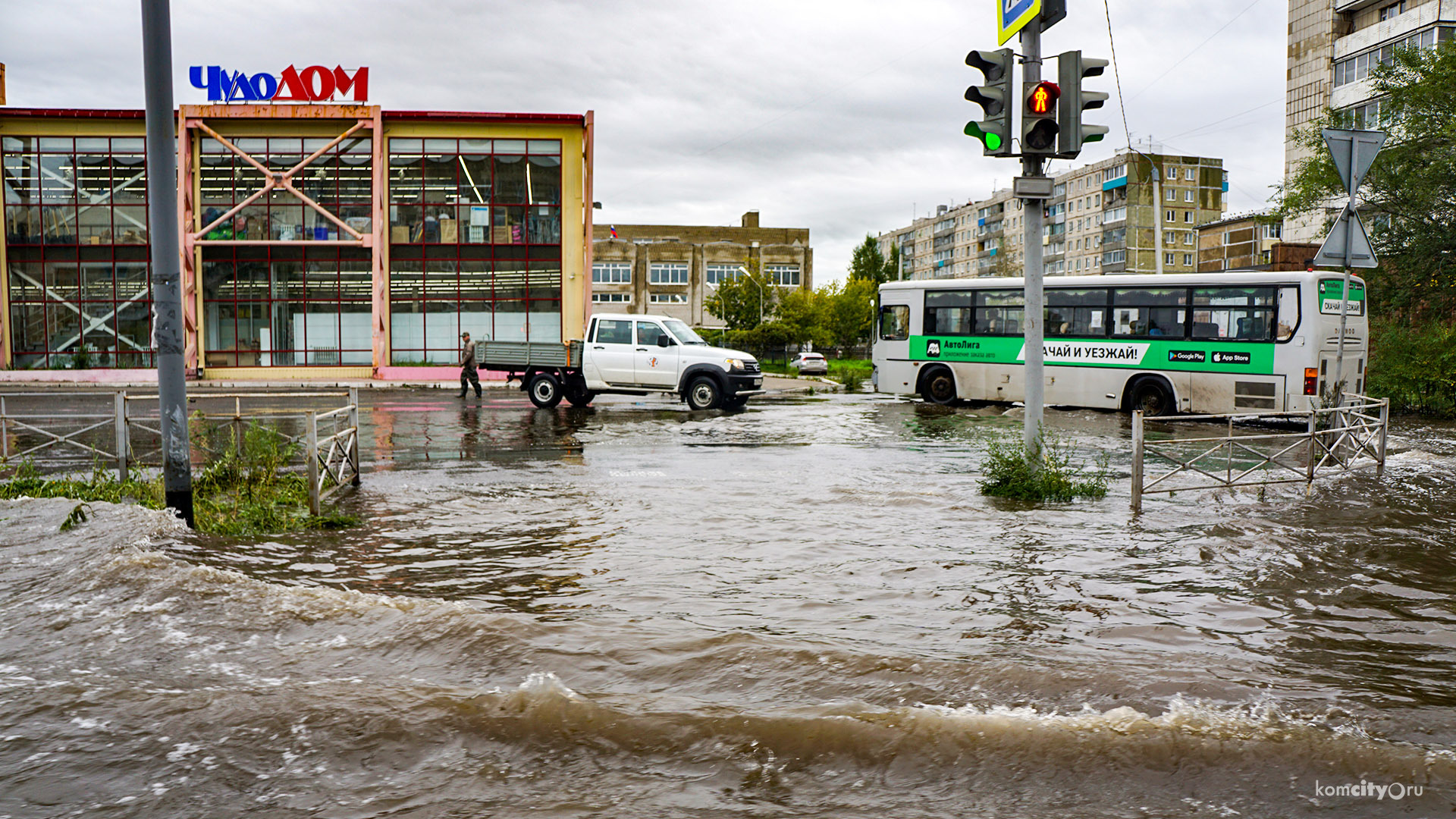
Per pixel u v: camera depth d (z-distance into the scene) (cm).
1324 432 1031
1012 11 971
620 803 302
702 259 8406
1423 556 677
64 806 300
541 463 1253
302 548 707
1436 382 2052
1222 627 505
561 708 366
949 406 2252
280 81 3372
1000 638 483
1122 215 9169
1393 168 2533
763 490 996
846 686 404
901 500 922
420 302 3503
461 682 416
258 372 3459
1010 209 11312
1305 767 322
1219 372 1867
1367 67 3816
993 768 322
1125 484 1048
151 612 519
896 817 292
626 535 754
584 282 3503
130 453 1007
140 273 3453
